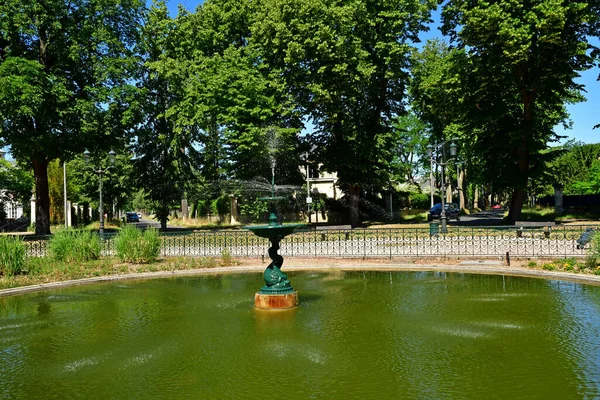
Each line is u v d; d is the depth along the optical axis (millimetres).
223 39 29703
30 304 9617
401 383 4785
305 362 5512
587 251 12453
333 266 13516
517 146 24672
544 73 23109
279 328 7082
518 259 13148
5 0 23203
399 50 26656
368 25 27062
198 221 39812
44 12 23531
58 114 23359
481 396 4402
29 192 39812
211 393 4680
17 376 5395
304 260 14867
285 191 29734
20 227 39938
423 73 31406
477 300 8672
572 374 4906
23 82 21109
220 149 32875
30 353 6250
